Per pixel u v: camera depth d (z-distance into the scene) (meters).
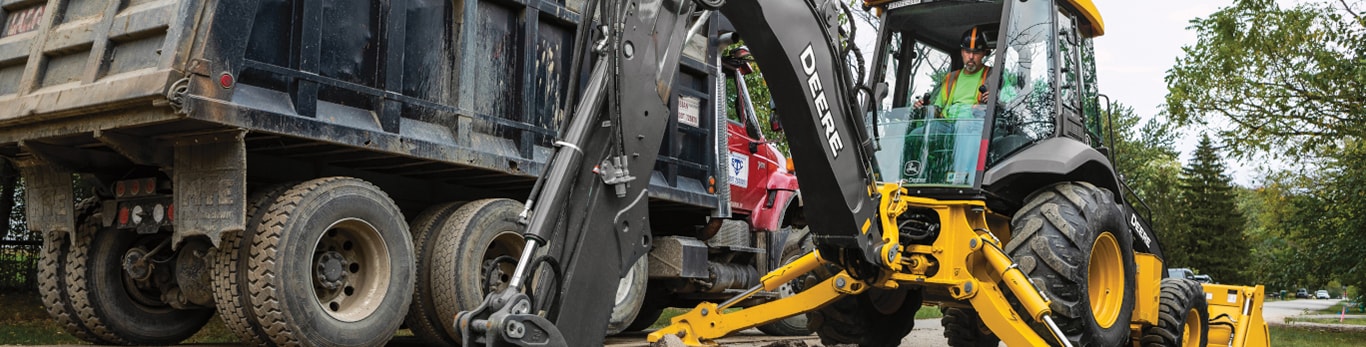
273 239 5.18
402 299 5.77
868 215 5.03
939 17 6.33
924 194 5.81
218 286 5.32
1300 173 16.83
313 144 5.32
